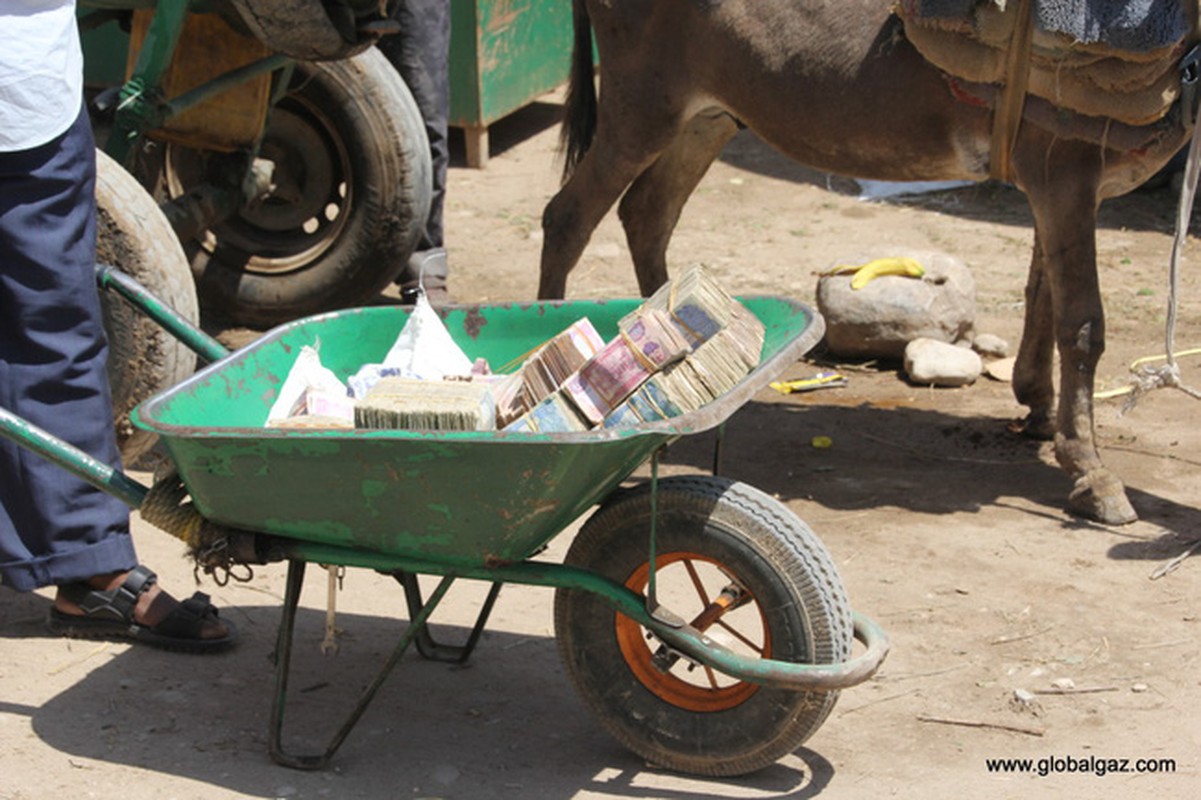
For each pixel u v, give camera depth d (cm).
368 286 683
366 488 313
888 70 527
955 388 641
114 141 544
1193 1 471
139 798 327
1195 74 477
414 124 661
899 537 492
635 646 345
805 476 549
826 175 973
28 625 412
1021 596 448
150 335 466
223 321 698
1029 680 398
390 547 328
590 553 340
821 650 321
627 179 602
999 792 341
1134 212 895
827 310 668
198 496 325
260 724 363
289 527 328
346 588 443
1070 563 473
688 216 898
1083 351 507
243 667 393
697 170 639
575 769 347
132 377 470
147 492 340
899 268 667
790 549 321
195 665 393
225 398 352
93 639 404
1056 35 475
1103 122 488
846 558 475
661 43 569
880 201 925
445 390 324
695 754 339
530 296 758
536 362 346
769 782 343
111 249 463
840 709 380
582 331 348
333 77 642
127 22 652
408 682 387
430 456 303
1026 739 367
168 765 342
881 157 546
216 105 591
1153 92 477
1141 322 712
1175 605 444
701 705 339
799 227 877
